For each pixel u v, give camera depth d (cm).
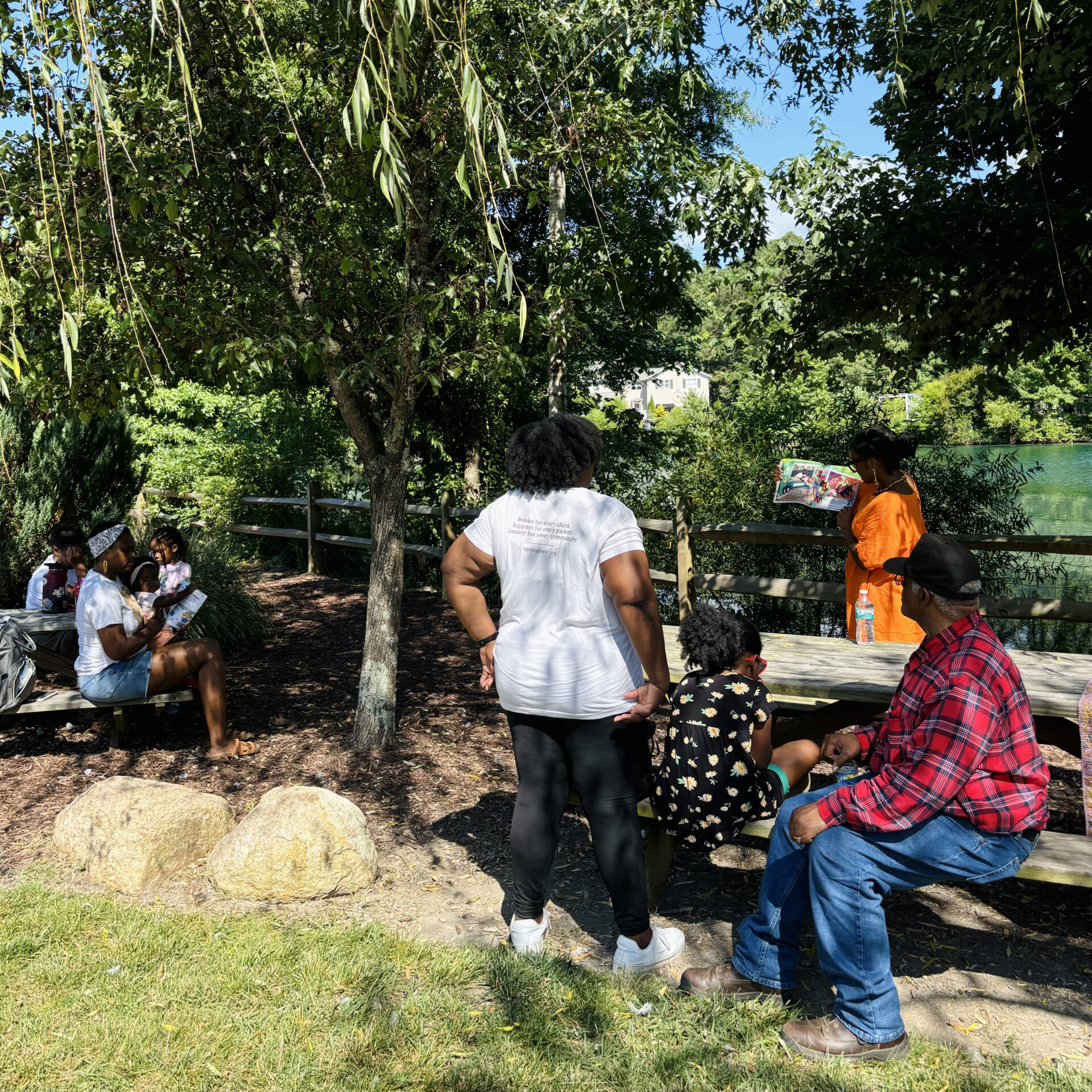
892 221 686
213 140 488
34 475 745
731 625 306
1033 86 603
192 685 534
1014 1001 298
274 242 477
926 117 747
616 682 295
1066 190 679
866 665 392
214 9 477
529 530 296
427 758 516
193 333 452
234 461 1291
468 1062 265
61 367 450
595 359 1320
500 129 271
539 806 309
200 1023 280
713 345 832
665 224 630
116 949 320
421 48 438
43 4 284
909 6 361
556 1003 294
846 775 335
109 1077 257
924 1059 267
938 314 734
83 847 383
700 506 982
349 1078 257
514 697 299
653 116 548
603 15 507
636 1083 256
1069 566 1213
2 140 433
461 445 1302
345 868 369
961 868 266
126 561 501
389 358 475
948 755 255
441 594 1035
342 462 1354
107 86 423
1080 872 273
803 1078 258
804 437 1013
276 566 1223
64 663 587
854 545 453
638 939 311
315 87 534
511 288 271
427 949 323
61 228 409
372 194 499
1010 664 266
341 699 626
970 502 943
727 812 297
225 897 365
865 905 266
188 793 400
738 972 299
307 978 303
